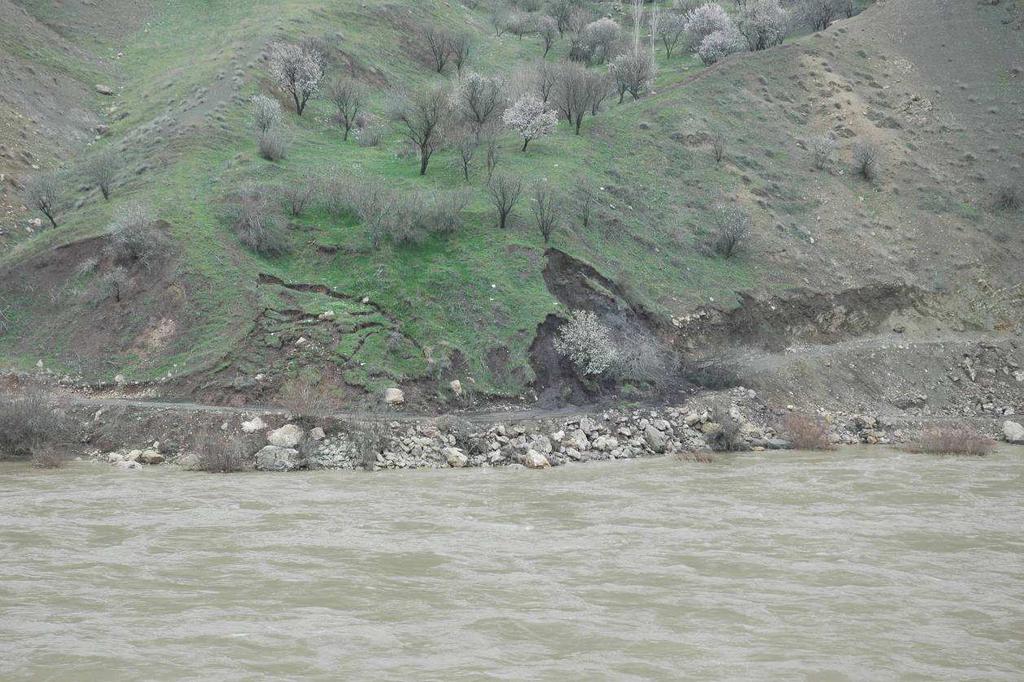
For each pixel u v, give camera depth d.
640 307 38.50
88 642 8.91
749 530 15.03
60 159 47.41
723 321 40.69
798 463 25.81
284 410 26.97
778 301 43.31
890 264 47.91
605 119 56.28
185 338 31.70
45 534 14.34
